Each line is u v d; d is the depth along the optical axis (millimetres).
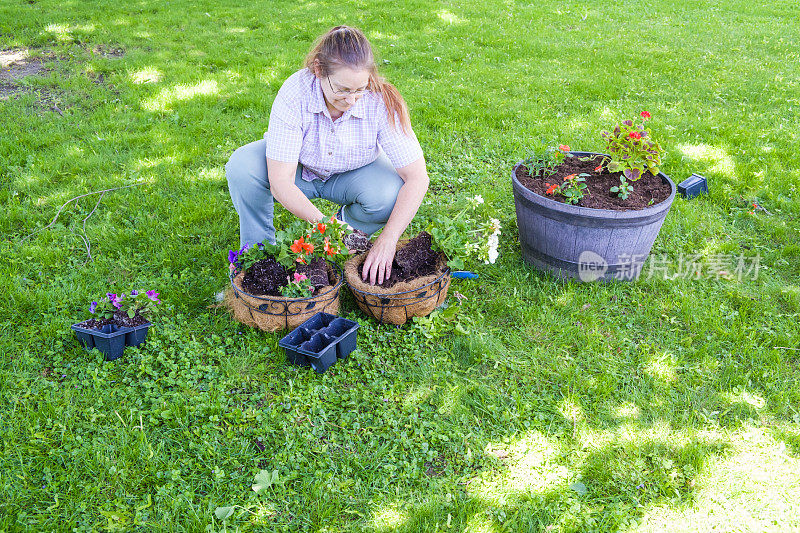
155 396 2492
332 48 2389
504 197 4078
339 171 2922
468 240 3092
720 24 8961
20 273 3189
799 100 5828
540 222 3113
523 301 3133
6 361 2611
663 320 3027
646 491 2162
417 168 2855
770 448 2316
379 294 2742
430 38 7586
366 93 2678
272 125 2660
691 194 4062
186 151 4523
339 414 2465
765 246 3607
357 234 3014
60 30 7172
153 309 2742
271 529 2025
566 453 2311
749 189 4191
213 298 3057
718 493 2152
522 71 6512
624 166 3184
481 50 7199
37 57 6402
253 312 2729
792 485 2176
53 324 2791
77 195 3918
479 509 2094
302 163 2875
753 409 2496
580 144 4824
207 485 2158
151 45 6895
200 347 2748
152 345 2713
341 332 2723
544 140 4891
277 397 2504
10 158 4266
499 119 5270
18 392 2457
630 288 3246
